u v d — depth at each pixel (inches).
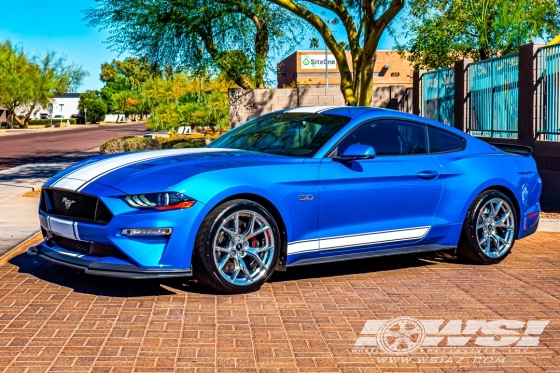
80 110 4411.9
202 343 173.2
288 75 2272.4
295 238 228.4
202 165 219.5
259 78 802.8
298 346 172.9
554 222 368.5
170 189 206.2
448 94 641.6
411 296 222.8
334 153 238.2
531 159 294.8
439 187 257.8
